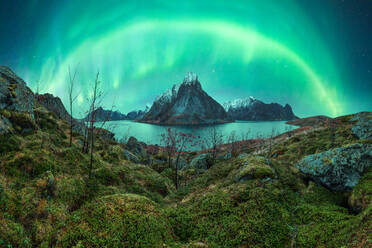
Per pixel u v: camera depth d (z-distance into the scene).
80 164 18.39
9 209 8.84
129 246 6.58
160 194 21.39
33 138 17.44
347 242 6.30
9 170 11.91
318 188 11.27
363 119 24.78
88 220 7.21
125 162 28.81
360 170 10.66
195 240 8.12
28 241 7.74
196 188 15.55
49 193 11.69
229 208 9.58
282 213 8.85
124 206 8.27
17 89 20.16
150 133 168.38
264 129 198.62
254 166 12.62
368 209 6.97
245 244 7.54
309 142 31.69
